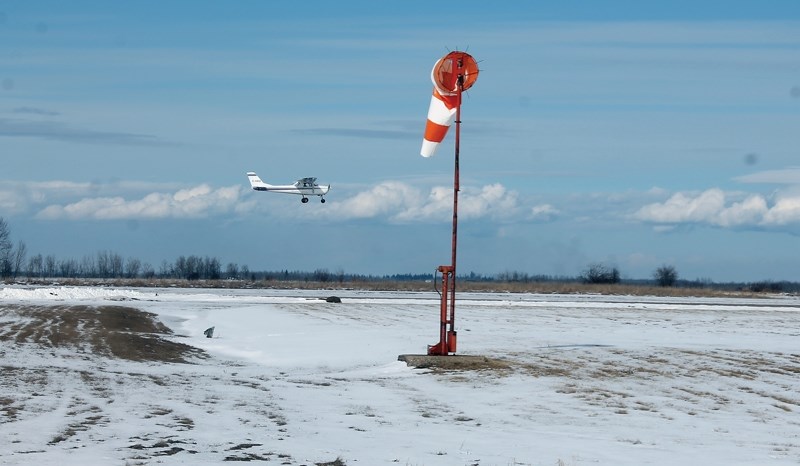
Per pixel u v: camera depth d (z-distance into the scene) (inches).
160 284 5196.9
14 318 1798.7
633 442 538.0
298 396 746.2
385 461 463.8
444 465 454.9
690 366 960.9
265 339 1480.1
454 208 970.1
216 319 2010.3
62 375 864.3
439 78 951.6
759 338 1523.1
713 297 4682.6
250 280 6742.1
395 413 653.3
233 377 906.7
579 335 1518.2
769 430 588.4
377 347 1230.9
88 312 2021.4
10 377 832.3
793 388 800.3
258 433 549.3
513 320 2003.0
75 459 451.5
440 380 853.2
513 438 547.5
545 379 852.6
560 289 5039.4
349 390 790.5
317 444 513.7
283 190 4399.6
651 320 2139.5
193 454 474.3
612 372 906.7
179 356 1198.9
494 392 773.3
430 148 986.7
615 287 5300.2
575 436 557.9
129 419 594.2
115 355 1146.7
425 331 1549.0
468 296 3833.7
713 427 599.2
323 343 1343.5
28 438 513.7
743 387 803.4
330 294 3671.3
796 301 4057.6
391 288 4891.7
